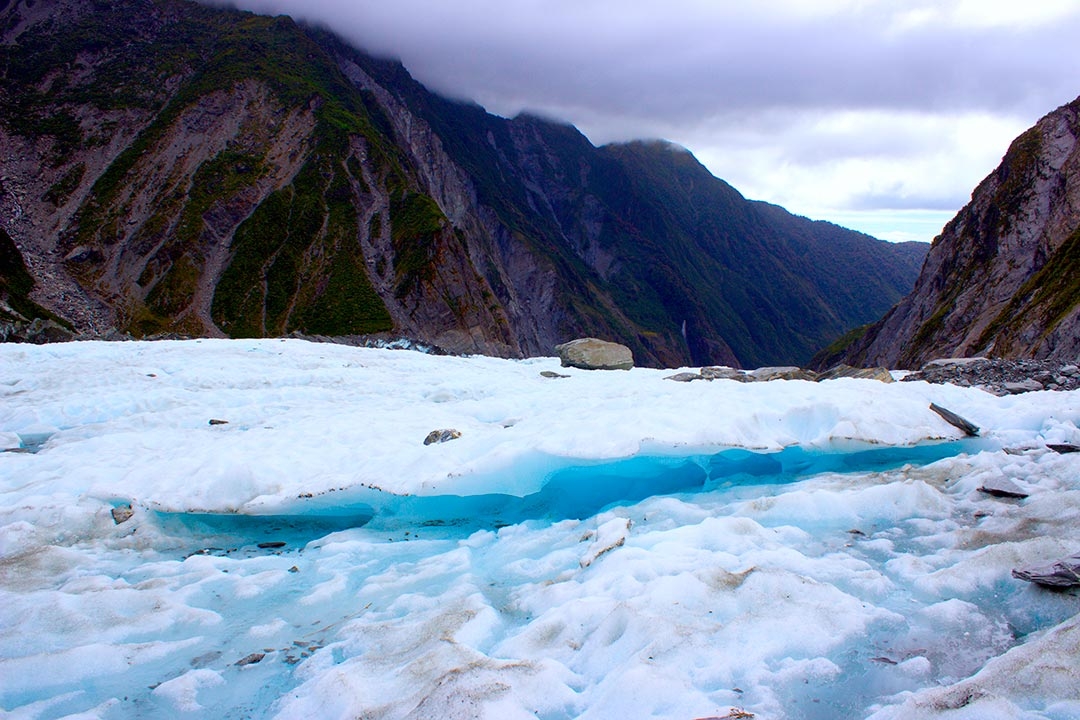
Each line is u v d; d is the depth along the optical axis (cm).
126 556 967
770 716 519
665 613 664
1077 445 1056
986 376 1927
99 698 641
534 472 1133
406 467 1150
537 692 562
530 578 838
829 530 895
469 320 11588
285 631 752
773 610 655
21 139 13038
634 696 529
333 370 2438
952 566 729
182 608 798
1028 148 7694
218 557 974
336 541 1018
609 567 789
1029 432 1205
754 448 1155
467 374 2619
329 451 1277
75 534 1012
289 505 1082
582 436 1172
